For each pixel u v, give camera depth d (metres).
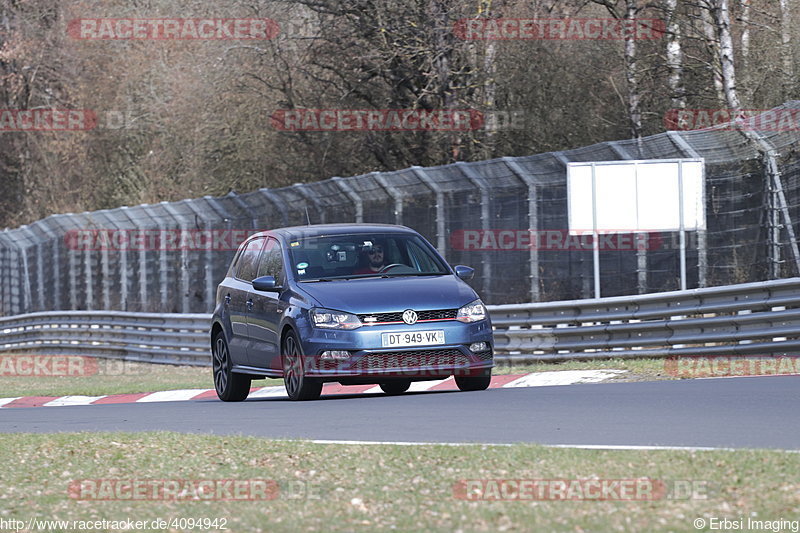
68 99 180.38
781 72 102.94
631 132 107.19
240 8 127.38
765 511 21.44
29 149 181.00
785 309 56.50
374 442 33.00
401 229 51.59
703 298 59.28
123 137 164.50
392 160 122.81
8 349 119.44
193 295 98.44
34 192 179.50
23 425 45.56
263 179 131.00
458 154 111.94
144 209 102.19
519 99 114.19
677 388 44.38
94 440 35.44
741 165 73.06
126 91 162.25
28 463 32.19
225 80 129.62
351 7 112.81
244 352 52.16
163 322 96.31
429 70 111.19
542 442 31.83
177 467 30.34
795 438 30.48
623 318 63.59
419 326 45.56
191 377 83.25
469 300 46.66
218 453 32.03
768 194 67.31
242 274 54.16
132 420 44.78
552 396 43.75
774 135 66.38
